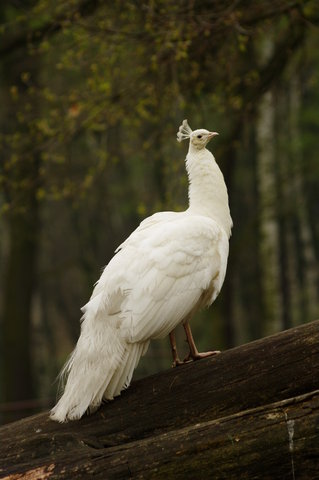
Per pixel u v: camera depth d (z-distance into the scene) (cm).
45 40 1509
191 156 905
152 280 779
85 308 780
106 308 766
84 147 2108
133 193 2739
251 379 753
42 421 780
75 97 1505
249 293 3216
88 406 767
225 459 699
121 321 762
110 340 759
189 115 1700
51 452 749
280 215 2370
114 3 1464
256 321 3212
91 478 712
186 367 773
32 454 753
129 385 780
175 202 1577
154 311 774
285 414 699
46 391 3241
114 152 1656
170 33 1338
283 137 2802
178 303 788
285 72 1919
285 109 2698
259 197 2375
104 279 785
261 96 1697
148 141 1576
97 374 752
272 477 693
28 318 2344
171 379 770
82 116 1527
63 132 1520
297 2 1422
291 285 2823
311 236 3219
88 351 757
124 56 1486
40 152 1703
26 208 1741
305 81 1977
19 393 2314
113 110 1491
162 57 1441
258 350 756
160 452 710
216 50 1540
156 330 779
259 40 1670
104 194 2480
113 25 1480
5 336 2345
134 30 1448
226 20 1380
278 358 748
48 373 3428
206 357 774
